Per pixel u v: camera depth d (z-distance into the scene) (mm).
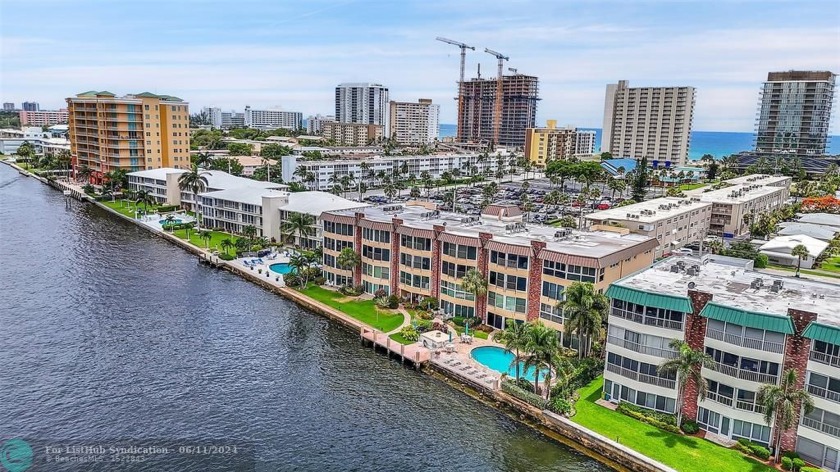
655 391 65688
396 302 103312
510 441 64625
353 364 83438
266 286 118312
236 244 141125
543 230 108250
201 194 177625
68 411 68562
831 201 198000
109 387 74438
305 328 96500
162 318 99188
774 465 56875
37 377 76375
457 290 97438
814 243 138000
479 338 90312
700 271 76500
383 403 72562
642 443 60719
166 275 125875
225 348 87562
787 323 56750
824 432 55312
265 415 69000
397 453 62094
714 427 62281
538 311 88562
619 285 67438
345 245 113625
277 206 155500
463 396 74625
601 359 79688
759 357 58469
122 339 89688
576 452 62344
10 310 100438
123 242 156750
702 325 62250
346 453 61906
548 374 71625
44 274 122562
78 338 89375
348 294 110938
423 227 104125
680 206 159250
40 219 183125
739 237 168875
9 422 65812
